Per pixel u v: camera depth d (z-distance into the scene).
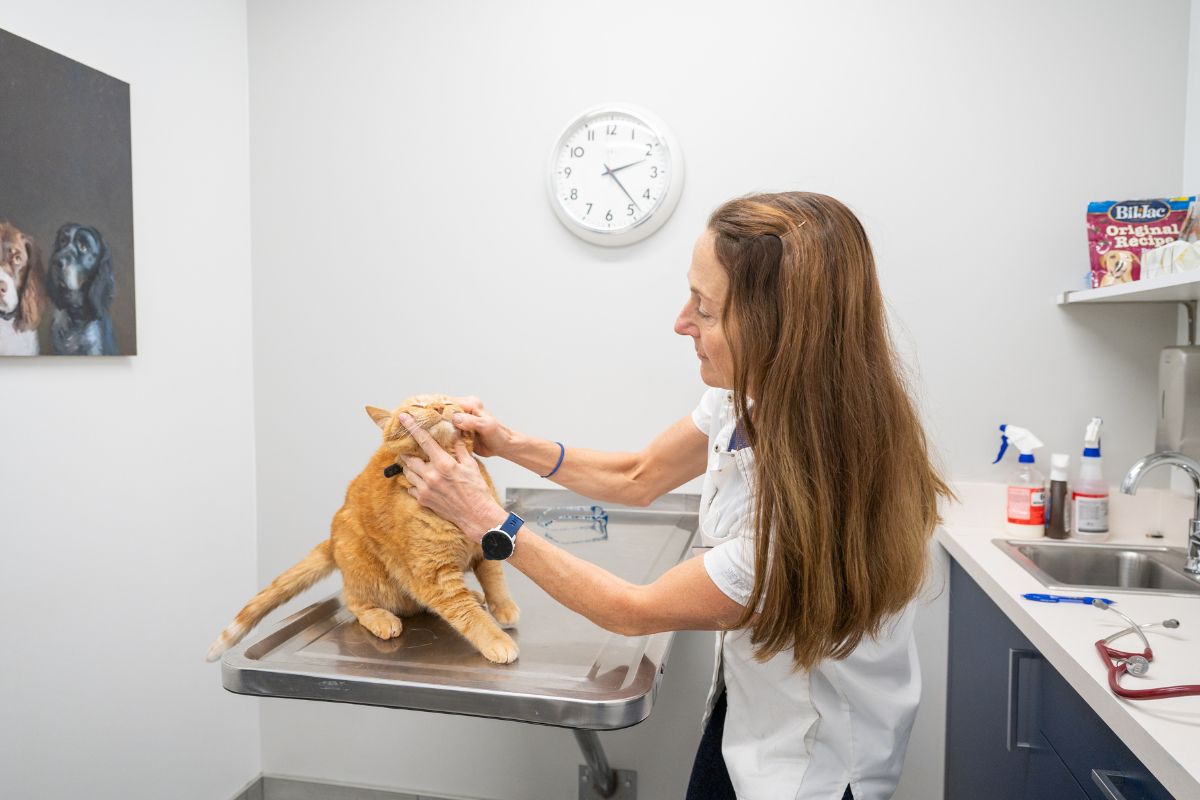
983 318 1.80
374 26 2.04
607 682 0.90
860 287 0.82
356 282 2.07
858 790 0.98
